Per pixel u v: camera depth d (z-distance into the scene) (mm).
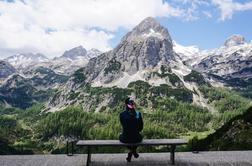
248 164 19516
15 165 19688
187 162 20000
